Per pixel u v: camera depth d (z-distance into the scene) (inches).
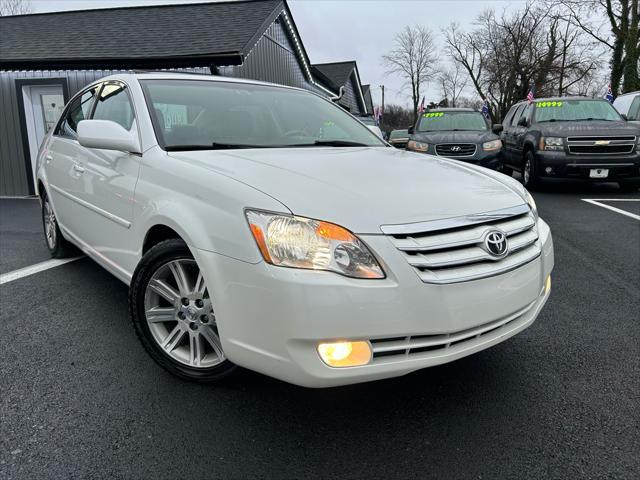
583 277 166.6
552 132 353.7
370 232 75.0
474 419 87.4
